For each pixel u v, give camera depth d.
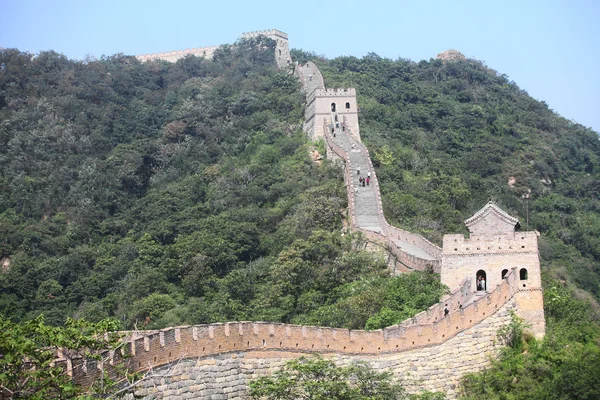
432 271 121.88
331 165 187.38
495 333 104.19
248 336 87.81
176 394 81.12
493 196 197.62
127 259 178.00
